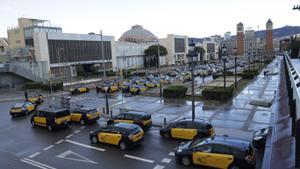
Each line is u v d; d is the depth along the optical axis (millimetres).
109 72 90375
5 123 27609
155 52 118812
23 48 75375
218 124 23312
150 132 21906
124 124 18906
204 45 170000
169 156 16469
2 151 18656
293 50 63906
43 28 86125
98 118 26203
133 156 16703
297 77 18219
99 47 94375
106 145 19016
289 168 11039
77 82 68188
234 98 35031
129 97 40688
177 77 61062
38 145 19703
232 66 94062
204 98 35281
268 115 25625
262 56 144750
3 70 62188
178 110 29844
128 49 114125
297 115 12250
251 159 13305
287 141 14328
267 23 176875
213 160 13938
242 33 173750
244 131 20984
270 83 48594
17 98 45812
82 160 16391
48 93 50562
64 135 22062
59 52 78438
